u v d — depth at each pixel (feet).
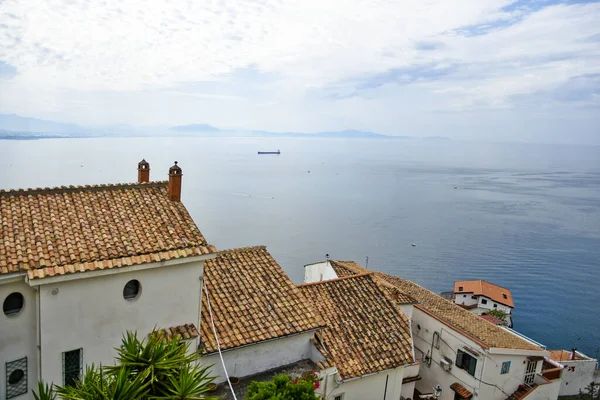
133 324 51.62
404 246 360.89
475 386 90.94
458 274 298.97
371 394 70.03
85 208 55.72
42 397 35.32
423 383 104.42
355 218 466.29
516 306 251.80
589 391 130.62
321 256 319.47
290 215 465.06
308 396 43.65
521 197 647.97
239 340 57.88
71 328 47.06
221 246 328.49
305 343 65.21
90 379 35.76
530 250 360.07
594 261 334.24
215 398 35.60
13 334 44.78
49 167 589.32
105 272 47.62
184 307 55.67
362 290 83.10
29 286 44.93
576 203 600.80
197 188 638.94
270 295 67.26
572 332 224.53
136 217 57.36
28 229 49.49
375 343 72.69
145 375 35.24
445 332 99.19
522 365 94.94
